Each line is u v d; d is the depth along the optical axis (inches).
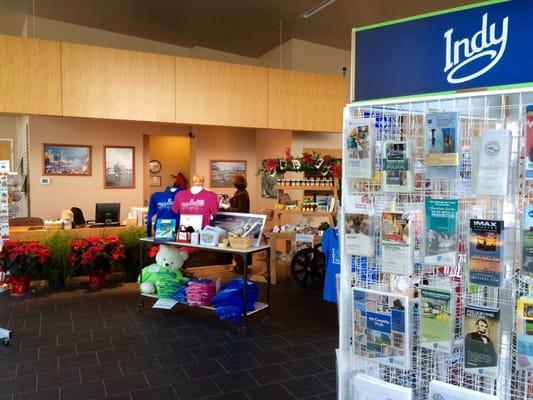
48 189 315.9
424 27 71.4
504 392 64.9
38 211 313.1
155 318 179.2
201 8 269.6
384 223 71.0
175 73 241.4
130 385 121.7
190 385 122.3
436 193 69.8
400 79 74.1
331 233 174.9
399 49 74.0
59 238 225.3
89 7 270.7
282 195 254.8
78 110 218.8
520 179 62.7
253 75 262.4
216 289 180.4
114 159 337.4
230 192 370.9
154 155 441.4
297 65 327.3
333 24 293.4
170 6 267.6
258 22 291.7
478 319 64.6
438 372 71.2
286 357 142.1
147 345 150.8
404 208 72.2
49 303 198.4
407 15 275.9
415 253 71.2
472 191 64.8
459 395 65.5
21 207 351.3
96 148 330.6
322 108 284.4
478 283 64.1
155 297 187.8
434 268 70.6
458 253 66.9
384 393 71.6
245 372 131.0
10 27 309.4
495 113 68.3
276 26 298.7
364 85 78.2
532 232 60.0
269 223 278.4
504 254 62.7
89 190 329.4
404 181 69.4
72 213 258.4
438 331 67.5
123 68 229.0
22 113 208.5
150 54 235.3
